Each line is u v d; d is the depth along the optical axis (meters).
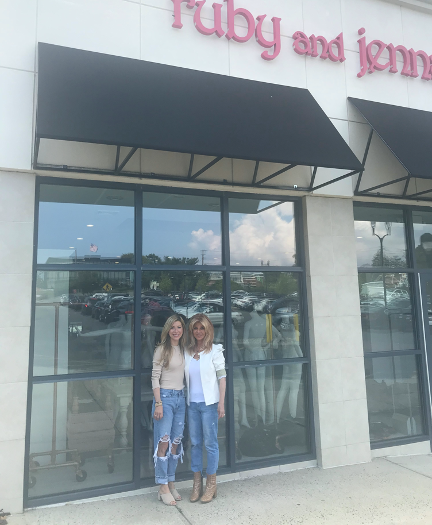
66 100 4.07
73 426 4.61
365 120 6.28
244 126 4.77
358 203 6.30
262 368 5.53
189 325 4.64
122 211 5.04
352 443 5.68
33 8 4.66
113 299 4.89
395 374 6.28
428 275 6.64
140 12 5.15
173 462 4.60
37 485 4.43
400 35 6.87
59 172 4.56
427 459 5.90
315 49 6.07
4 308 4.27
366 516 4.23
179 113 4.52
